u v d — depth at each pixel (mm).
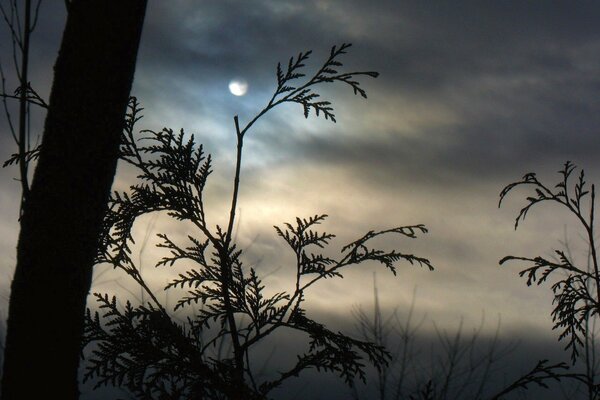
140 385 2912
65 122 2264
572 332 3508
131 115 3352
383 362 3223
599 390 2957
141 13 2412
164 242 3348
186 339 3033
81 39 2314
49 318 2184
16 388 2150
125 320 2996
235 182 3262
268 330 3188
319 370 3135
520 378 3008
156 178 3301
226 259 3195
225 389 2959
